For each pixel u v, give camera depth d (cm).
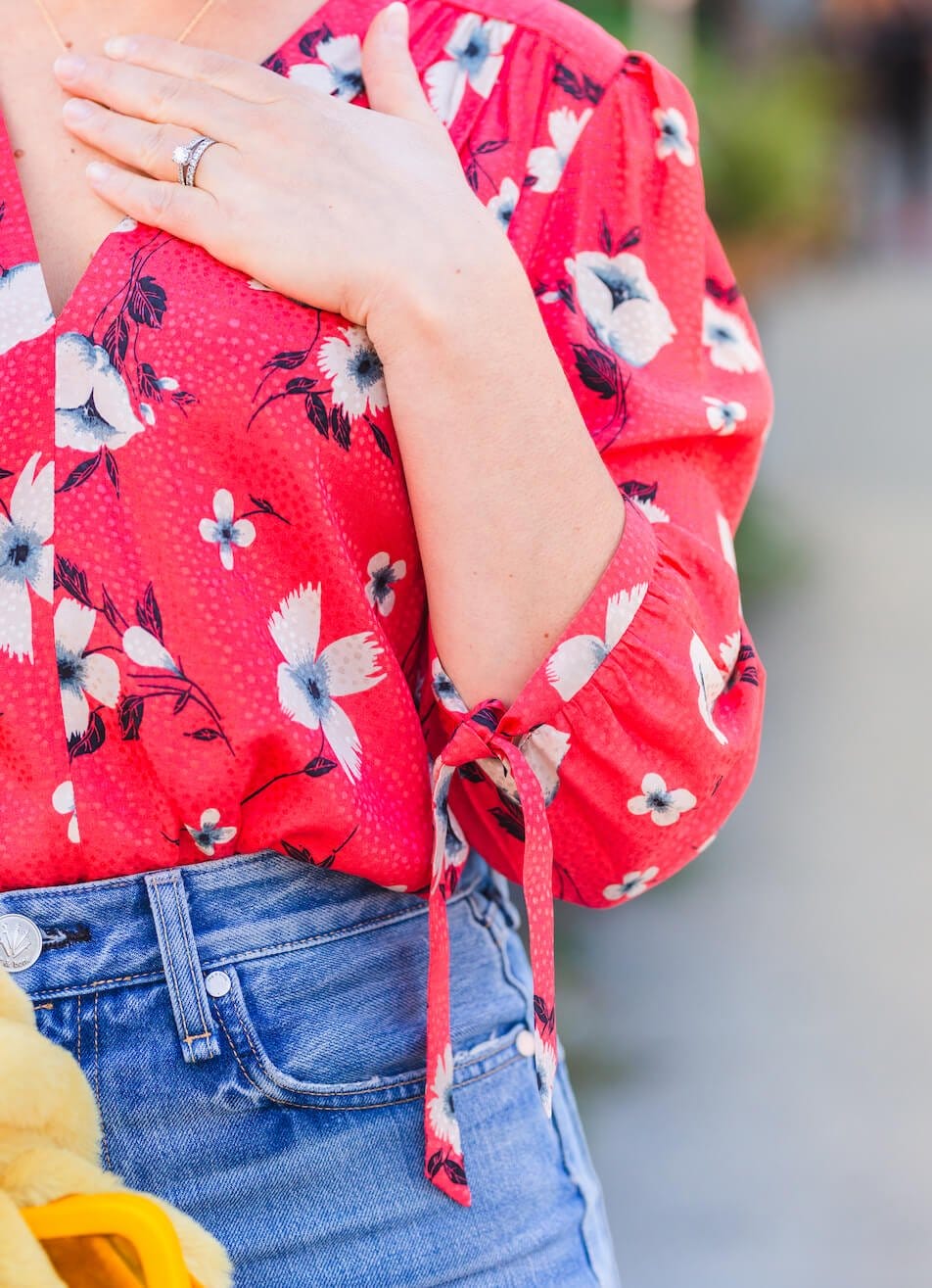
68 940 111
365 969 118
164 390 111
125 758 112
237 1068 113
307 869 117
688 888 429
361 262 113
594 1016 358
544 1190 125
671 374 131
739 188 900
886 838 463
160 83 118
